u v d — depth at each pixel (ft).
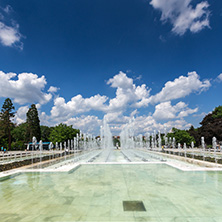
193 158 44.86
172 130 149.48
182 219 11.23
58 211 12.70
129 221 11.01
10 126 143.84
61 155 66.39
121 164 35.50
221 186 18.81
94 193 16.74
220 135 116.37
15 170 28.27
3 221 11.22
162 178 22.75
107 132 110.93
